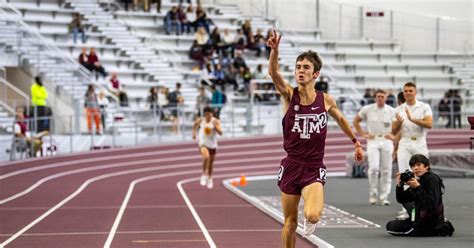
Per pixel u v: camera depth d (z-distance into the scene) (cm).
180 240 1338
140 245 1280
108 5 4275
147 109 3572
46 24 3966
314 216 869
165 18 4244
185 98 3903
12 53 3534
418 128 1552
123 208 1945
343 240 1260
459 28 4619
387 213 1688
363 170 3036
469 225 1461
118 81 3659
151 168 3391
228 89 4003
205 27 4219
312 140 917
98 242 1320
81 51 3919
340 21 4625
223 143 3616
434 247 1177
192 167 3462
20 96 3478
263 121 3878
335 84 4244
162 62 4078
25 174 2967
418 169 1298
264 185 2669
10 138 3098
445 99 4041
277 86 923
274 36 892
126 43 4072
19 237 1394
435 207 1291
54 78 3553
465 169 2898
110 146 3416
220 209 1897
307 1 4600
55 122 3347
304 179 916
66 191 2522
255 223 1590
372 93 4044
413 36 4644
